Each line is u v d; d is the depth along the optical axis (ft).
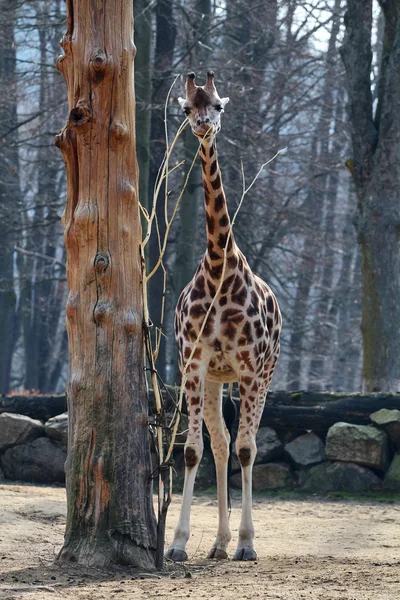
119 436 24.68
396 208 68.64
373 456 47.65
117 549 24.18
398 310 68.44
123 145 25.58
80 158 25.55
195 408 28.09
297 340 127.54
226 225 27.78
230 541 31.96
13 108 118.62
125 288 25.40
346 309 125.80
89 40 25.45
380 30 118.21
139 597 19.71
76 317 25.26
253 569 25.20
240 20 96.94
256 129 93.09
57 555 25.02
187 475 27.91
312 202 123.85
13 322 137.49
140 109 73.31
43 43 103.09
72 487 24.73
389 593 20.02
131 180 25.81
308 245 117.70
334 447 48.26
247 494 28.27
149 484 25.17
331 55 102.12
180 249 84.58
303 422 49.60
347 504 44.70
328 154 110.42
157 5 84.79
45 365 140.56
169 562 26.12
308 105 103.24
